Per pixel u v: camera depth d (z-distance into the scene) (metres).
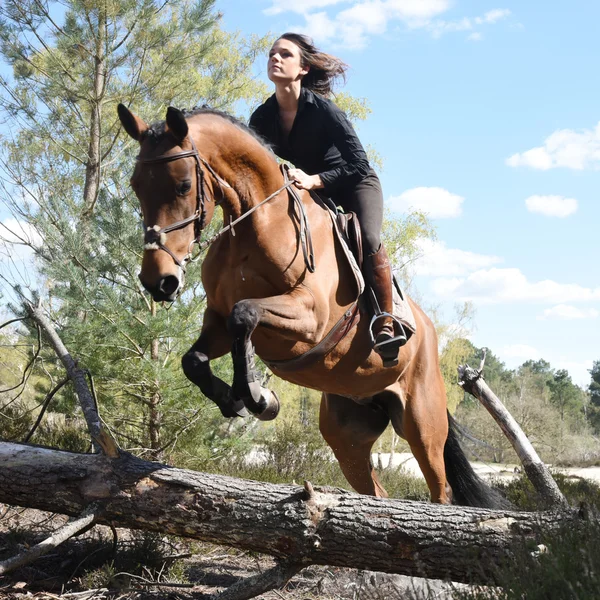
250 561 4.94
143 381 8.00
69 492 3.84
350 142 4.20
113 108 12.67
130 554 4.27
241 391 3.37
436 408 4.89
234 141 3.65
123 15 11.28
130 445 8.38
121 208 8.57
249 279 3.73
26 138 12.22
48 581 3.89
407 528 3.47
